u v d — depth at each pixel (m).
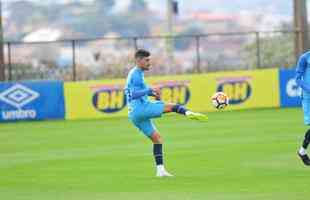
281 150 50.88
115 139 61.22
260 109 85.75
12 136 66.12
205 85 85.06
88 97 81.94
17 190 38.59
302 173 41.34
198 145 55.03
